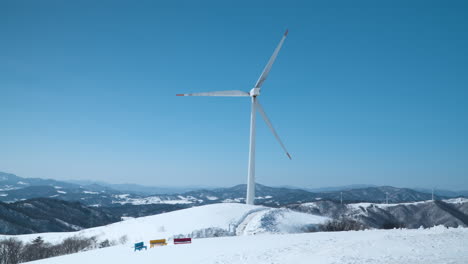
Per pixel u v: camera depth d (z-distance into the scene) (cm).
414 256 1617
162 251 2931
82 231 9562
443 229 2888
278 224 5759
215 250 2653
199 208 7725
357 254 1795
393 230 3381
